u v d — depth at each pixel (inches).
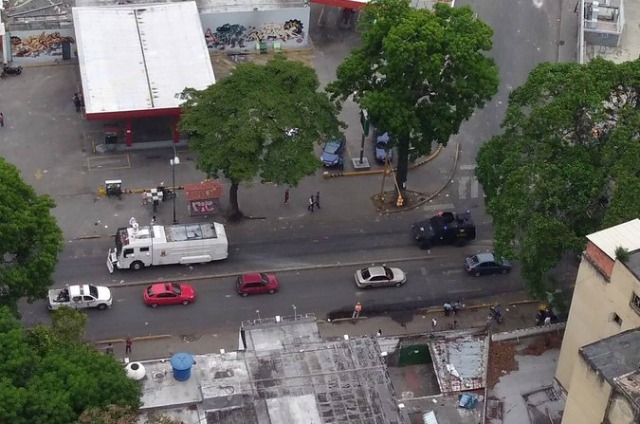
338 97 4694.9
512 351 3737.7
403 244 4333.2
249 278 3998.5
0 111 4790.8
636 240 3260.3
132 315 3895.2
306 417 3068.4
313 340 3326.8
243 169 3983.8
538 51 5506.9
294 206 4461.1
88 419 2827.3
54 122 4768.7
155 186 4480.8
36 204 3481.8
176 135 4677.7
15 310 3400.6
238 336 3855.8
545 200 3599.9
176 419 3046.3
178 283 4033.0
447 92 4192.9
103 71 4675.2
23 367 2913.4
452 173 4717.0
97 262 4094.5
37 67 5073.8
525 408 3538.4
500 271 4207.7
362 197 4542.3
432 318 4013.3
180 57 4815.5
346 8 5433.1
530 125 3754.9
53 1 5147.6
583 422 2989.7
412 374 3759.8
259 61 5295.3
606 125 3811.5
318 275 4146.2
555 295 3801.7
